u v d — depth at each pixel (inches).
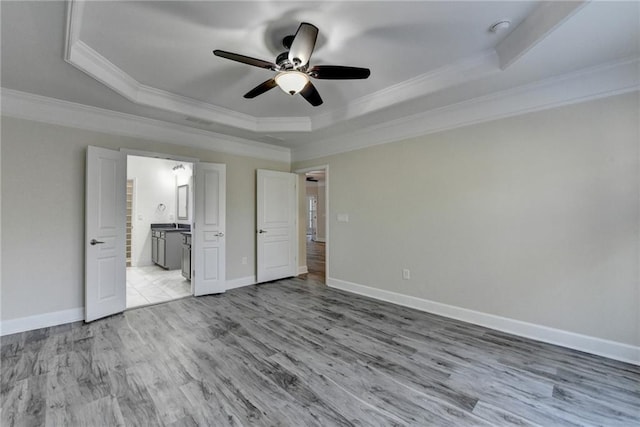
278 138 184.4
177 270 237.9
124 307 139.8
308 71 88.4
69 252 125.9
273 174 201.3
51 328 119.3
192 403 73.4
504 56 94.5
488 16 80.4
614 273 95.6
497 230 119.3
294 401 74.5
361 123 154.0
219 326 122.8
